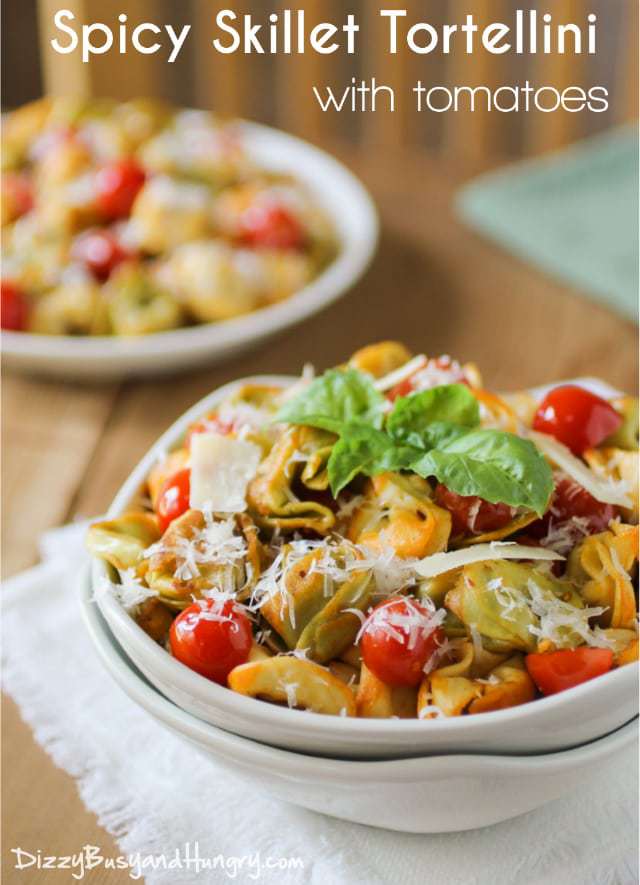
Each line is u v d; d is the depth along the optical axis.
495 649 0.48
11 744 0.55
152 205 0.84
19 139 0.95
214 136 0.93
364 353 0.57
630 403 0.55
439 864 0.50
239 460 0.52
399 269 0.85
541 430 0.54
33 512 0.67
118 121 0.96
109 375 0.75
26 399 0.75
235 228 0.85
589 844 0.50
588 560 0.49
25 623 0.59
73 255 0.83
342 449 0.50
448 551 0.49
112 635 0.51
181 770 0.53
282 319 0.76
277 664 0.47
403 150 1.00
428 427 0.51
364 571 0.48
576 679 0.47
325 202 0.90
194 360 0.75
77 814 0.52
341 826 0.51
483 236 0.88
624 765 0.52
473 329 0.80
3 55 1.46
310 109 1.19
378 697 0.47
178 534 0.50
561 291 0.83
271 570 0.49
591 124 1.44
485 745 0.46
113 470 0.70
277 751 0.47
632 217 0.88
